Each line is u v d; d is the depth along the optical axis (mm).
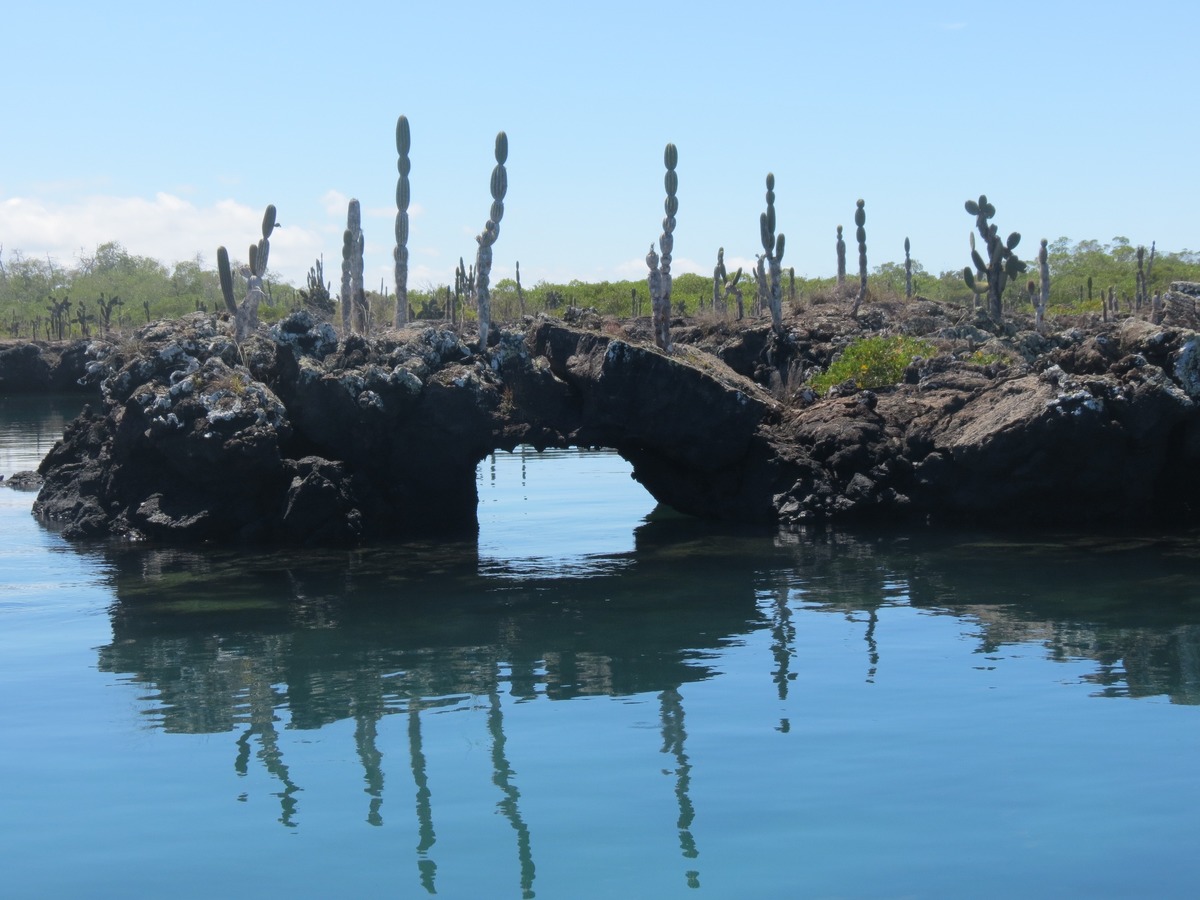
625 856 8477
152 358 23625
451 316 53312
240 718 11742
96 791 9867
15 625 15609
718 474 24375
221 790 9852
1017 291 74250
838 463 23453
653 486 25406
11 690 12750
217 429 21156
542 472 34875
